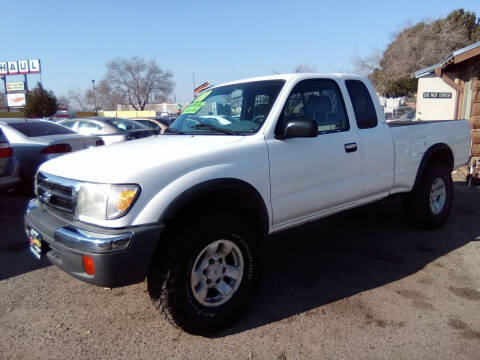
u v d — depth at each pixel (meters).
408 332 2.81
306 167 3.41
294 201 3.35
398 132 4.37
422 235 4.86
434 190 4.98
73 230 2.55
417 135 4.61
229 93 3.79
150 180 2.54
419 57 43.56
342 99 3.89
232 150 2.96
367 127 4.07
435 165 4.90
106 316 3.10
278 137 3.27
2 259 4.25
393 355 2.56
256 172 3.04
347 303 3.24
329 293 3.42
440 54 42.38
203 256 2.77
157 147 3.05
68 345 2.73
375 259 4.16
